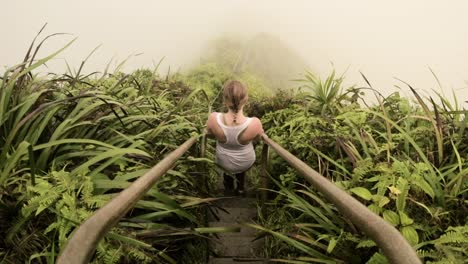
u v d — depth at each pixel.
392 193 2.50
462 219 2.65
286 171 4.33
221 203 4.30
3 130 3.04
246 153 4.05
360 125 4.16
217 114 3.94
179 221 3.18
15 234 2.31
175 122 4.60
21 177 2.56
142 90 5.83
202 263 3.08
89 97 3.37
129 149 2.71
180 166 3.71
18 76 3.04
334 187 1.84
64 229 2.20
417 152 3.31
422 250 2.34
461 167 2.98
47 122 3.01
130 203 1.63
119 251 2.31
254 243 3.42
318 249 2.91
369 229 1.39
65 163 3.02
